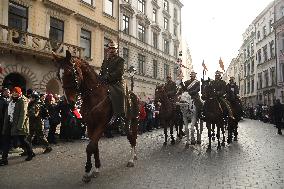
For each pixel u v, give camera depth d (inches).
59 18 785.6
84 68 235.9
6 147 302.8
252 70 1980.8
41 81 716.7
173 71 1616.6
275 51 1512.1
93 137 233.6
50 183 227.5
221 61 572.1
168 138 532.4
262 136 575.5
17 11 674.2
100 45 949.2
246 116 1612.9
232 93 483.5
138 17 1220.5
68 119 500.4
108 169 275.3
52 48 708.0
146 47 1300.4
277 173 257.0
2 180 236.8
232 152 368.5
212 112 394.3
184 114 439.2
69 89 218.4
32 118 366.0
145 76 1280.8
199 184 221.8
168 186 216.8
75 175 253.3
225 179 236.5
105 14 983.0
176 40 1647.4
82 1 872.3
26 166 291.4
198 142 454.9
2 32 612.4
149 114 703.1
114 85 258.4
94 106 236.5
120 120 274.2
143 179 237.5
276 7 1549.0
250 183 224.8
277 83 1488.7
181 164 295.7
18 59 663.8
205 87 408.8
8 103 326.6
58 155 355.6
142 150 388.5
